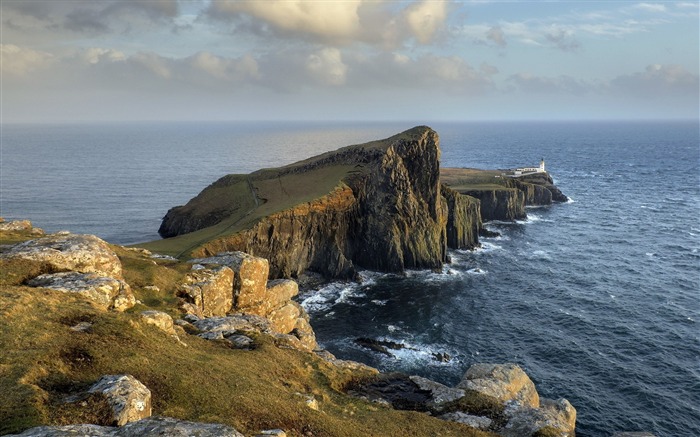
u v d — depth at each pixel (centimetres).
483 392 3500
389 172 11781
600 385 6259
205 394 2311
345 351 7225
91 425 1678
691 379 6366
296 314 5441
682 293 9475
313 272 11131
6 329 2330
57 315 2652
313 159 16438
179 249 9456
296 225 10694
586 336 7675
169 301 4156
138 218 15800
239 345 3481
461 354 7162
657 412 5684
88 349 2366
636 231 14712
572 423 3662
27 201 17700
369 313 8775
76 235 4175
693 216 16625
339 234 11462
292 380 3103
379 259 11506
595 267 11306
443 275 10944
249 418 2230
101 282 3378
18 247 3781
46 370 2112
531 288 9988
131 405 1877
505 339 7631
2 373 1983
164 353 2633
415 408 3262
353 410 2897
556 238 14138
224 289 4719
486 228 15475
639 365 6744
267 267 5172
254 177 15675
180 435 1623
